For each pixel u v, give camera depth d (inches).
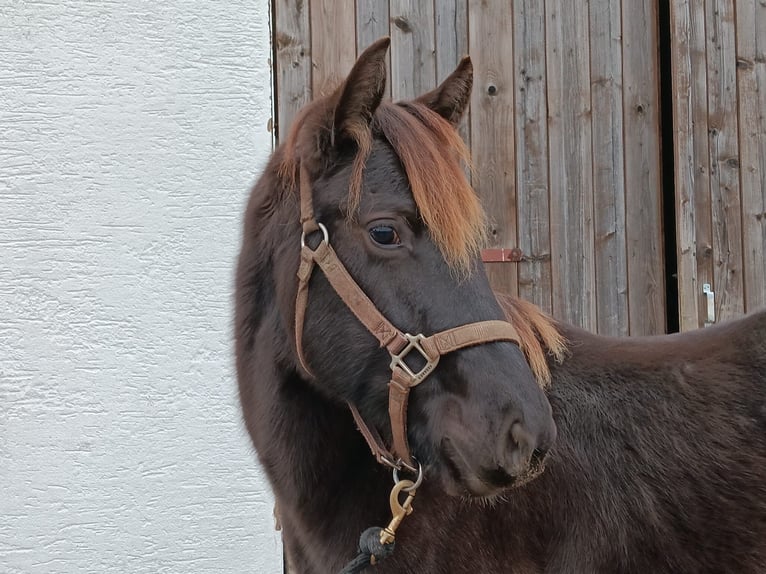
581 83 142.3
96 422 111.3
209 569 114.3
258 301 68.8
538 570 65.1
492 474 51.8
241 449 115.1
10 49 108.7
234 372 75.6
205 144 115.2
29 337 109.4
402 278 56.1
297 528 67.7
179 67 114.3
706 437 65.9
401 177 57.1
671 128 149.3
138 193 113.0
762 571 64.1
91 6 111.0
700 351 71.4
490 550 64.2
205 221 115.0
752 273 149.1
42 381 109.7
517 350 55.7
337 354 59.3
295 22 131.5
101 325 111.5
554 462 65.1
